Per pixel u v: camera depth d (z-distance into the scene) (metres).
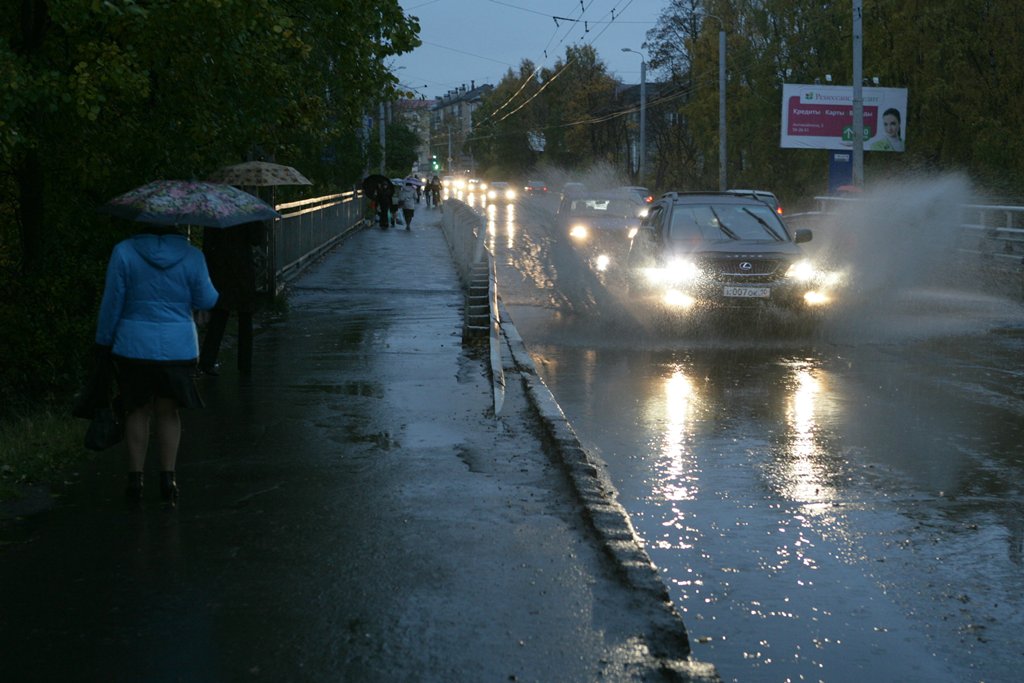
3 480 6.44
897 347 12.66
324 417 8.50
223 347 12.40
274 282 15.65
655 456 7.41
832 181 52.97
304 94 12.31
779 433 8.11
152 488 6.45
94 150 9.89
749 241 14.63
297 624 4.36
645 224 16.22
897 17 42.62
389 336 13.29
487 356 11.68
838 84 53.03
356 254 27.25
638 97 94.06
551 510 5.97
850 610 4.66
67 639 4.22
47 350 9.23
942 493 6.45
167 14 8.84
